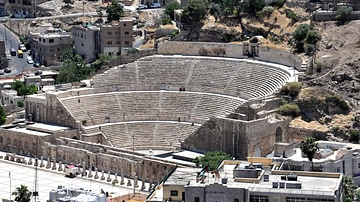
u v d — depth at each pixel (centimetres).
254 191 15575
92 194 18312
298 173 16688
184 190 16150
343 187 17225
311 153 19450
